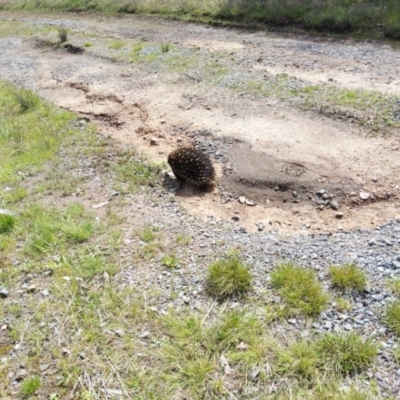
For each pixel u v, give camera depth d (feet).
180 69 33.94
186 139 24.29
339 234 16.56
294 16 42.14
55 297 13.93
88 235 16.57
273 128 23.89
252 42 39.37
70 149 24.00
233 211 18.54
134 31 48.01
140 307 13.25
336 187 18.94
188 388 10.83
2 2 73.46
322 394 10.36
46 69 39.73
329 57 33.50
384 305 12.66
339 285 13.38
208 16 47.96
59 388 11.13
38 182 20.98
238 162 21.35
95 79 35.14
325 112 24.76
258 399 10.43
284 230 17.15
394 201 18.10
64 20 58.18
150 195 19.57
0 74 40.11
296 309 12.65
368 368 10.92
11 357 12.06
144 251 15.64
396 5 39.27
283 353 11.34
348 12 39.68
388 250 15.06
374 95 25.80
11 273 15.12
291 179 19.62
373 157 20.65
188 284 14.03
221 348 11.73
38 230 17.04
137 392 10.85
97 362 11.68
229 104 27.20
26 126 27.86
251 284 13.67
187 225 17.28
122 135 25.89
